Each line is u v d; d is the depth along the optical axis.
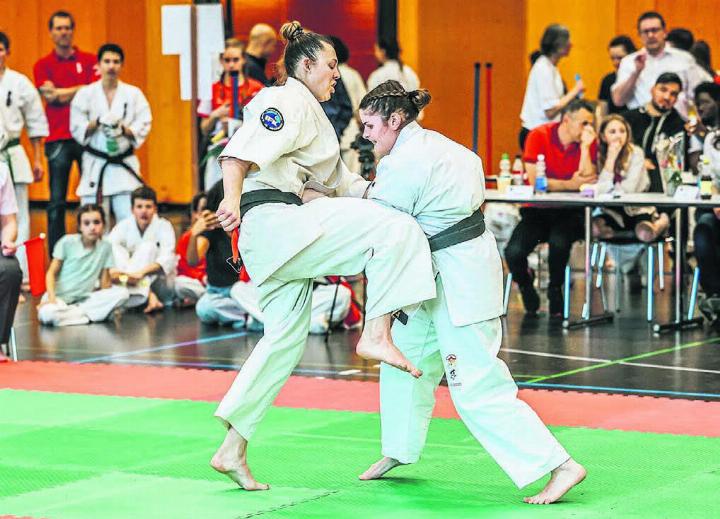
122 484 6.41
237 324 12.20
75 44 22.94
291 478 6.51
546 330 11.66
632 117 13.73
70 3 22.95
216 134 14.62
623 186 12.90
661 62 15.31
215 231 12.11
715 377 9.32
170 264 13.30
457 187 5.90
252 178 6.05
